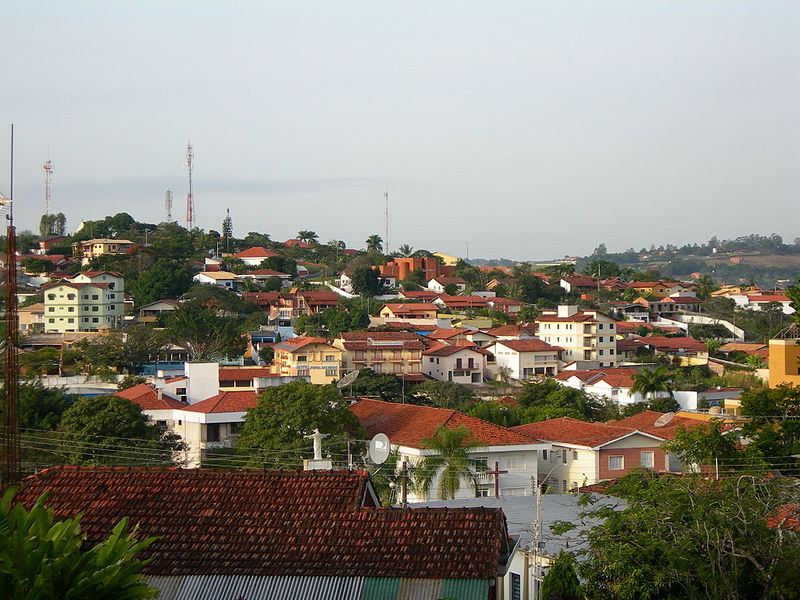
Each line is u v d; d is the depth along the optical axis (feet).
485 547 73.31
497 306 600.80
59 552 58.44
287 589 71.36
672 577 77.66
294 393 198.08
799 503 86.02
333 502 79.36
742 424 179.01
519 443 188.14
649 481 92.32
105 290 490.49
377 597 70.23
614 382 353.72
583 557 94.27
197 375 283.18
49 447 207.92
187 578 72.90
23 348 396.16
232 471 84.23
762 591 79.97
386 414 217.15
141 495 81.97
